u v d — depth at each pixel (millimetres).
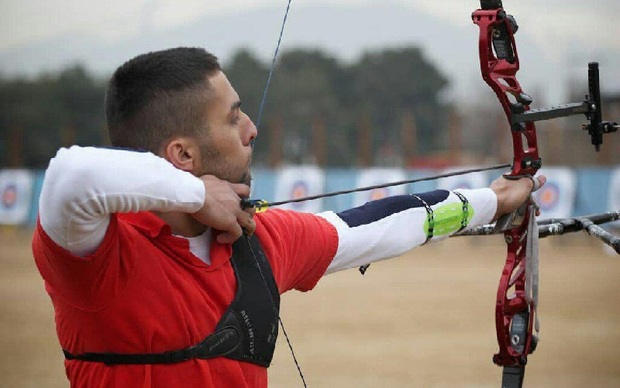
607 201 24328
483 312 13664
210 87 3096
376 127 47969
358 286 17203
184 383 3004
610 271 18984
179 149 3088
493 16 3658
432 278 18391
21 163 40188
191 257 3059
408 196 3611
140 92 3078
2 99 44531
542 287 16422
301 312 13945
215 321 3059
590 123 3854
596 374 9398
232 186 3072
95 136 45250
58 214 2729
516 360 3762
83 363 3055
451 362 10016
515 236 3844
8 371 9812
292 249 3342
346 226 3467
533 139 3826
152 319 2971
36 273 19422
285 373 9516
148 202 2807
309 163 44906
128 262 2936
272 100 45438
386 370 9617
